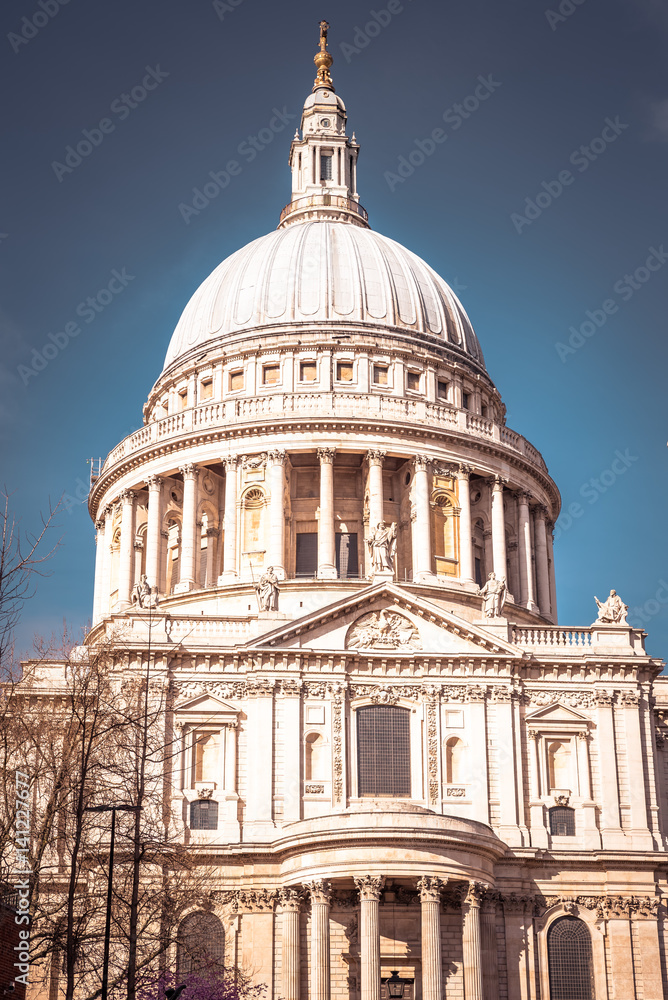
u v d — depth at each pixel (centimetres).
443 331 13012
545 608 12412
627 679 9750
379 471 11675
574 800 9462
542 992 8931
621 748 9606
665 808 9825
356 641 9575
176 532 12256
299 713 9300
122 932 7462
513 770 9388
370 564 10944
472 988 8425
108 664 9288
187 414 12106
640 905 9181
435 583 11356
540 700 9681
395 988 8531
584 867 9244
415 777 9300
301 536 11862
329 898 8531
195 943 8331
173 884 8438
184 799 9119
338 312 12644
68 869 8450
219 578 11431
